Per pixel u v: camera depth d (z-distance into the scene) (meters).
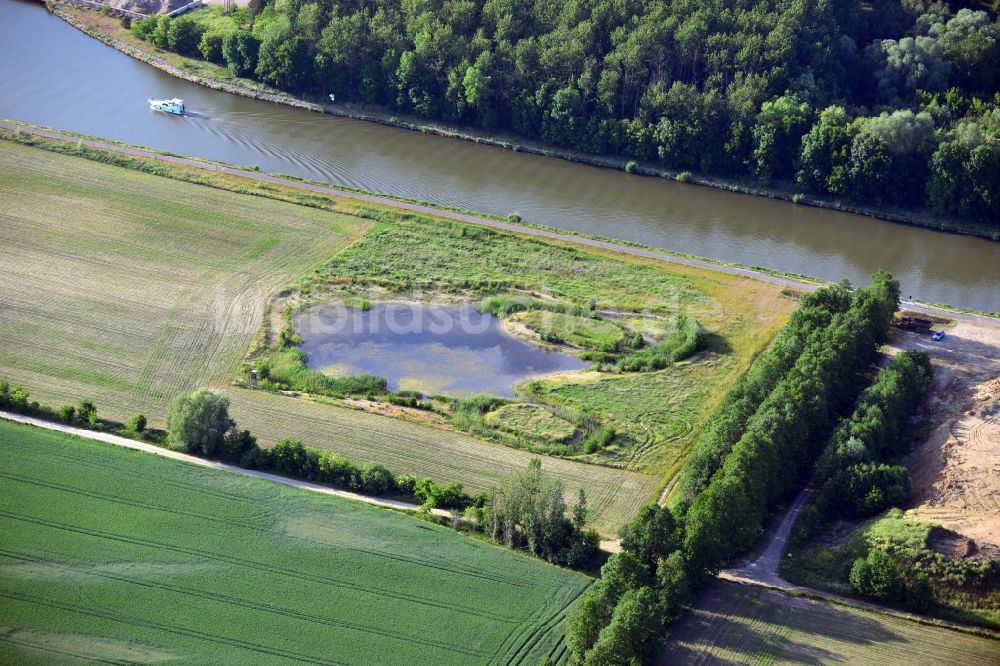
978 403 128.12
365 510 111.69
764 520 113.94
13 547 102.31
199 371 134.88
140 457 115.94
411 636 96.88
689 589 100.88
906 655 97.25
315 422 127.25
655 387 137.75
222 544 105.25
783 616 101.19
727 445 115.56
